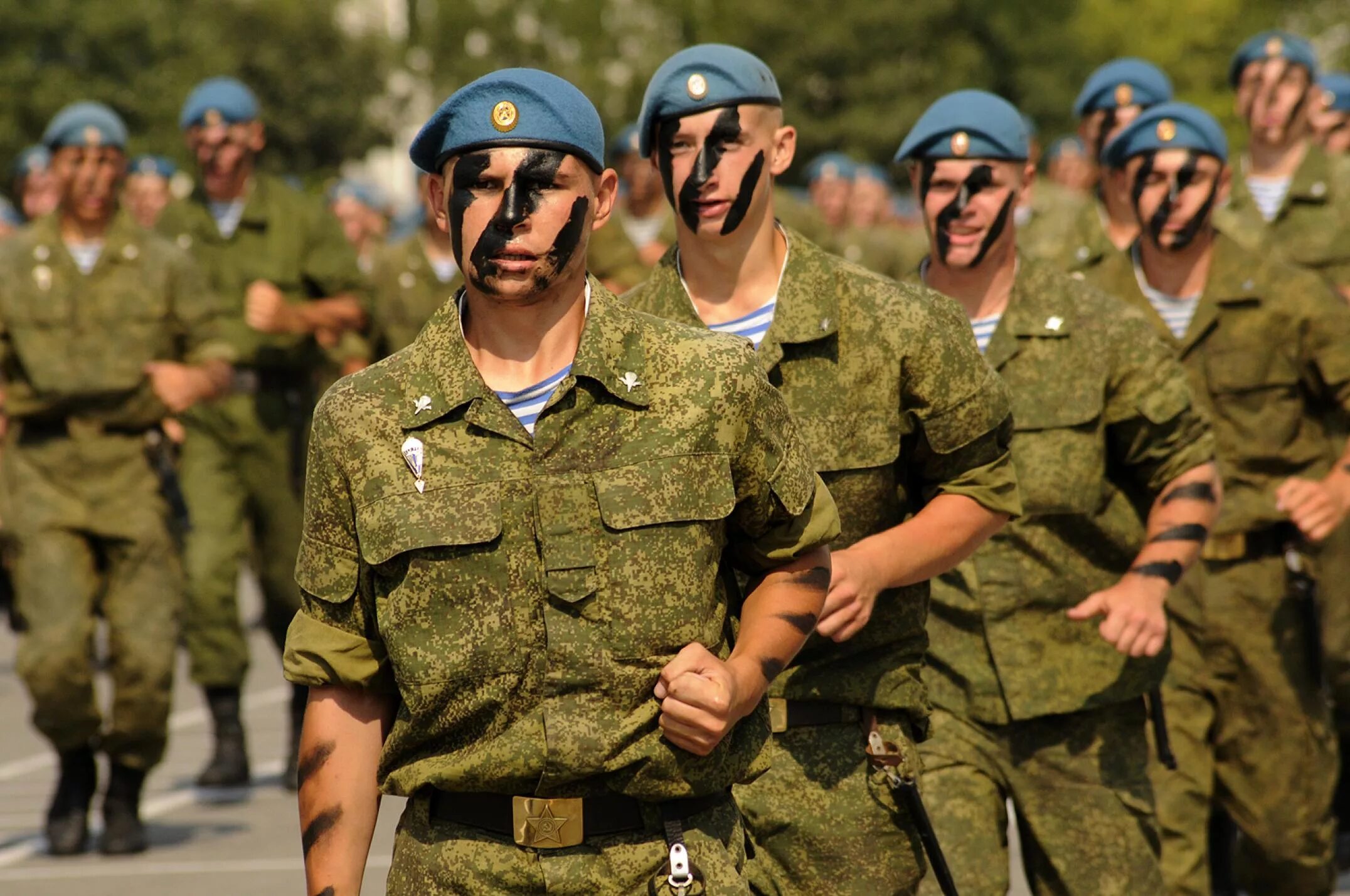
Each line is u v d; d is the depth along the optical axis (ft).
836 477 39.52
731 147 40.47
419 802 29.78
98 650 122.01
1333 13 388.57
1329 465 58.39
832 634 36.78
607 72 351.67
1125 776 45.85
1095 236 61.26
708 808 29.94
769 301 40.88
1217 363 58.08
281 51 279.69
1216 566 57.77
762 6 330.75
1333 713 67.31
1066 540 46.29
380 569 29.09
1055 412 46.34
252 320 78.95
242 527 82.79
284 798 79.15
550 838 28.91
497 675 28.71
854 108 330.75
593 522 28.86
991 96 47.75
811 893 39.75
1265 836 58.08
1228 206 81.05
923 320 39.65
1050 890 45.98
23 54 246.47
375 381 29.55
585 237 29.35
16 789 83.46
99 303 69.72
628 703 28.81
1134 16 392.88
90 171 69.67
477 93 28.96
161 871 66.95
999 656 45.52
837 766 39.68
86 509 69.26
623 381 29.12
